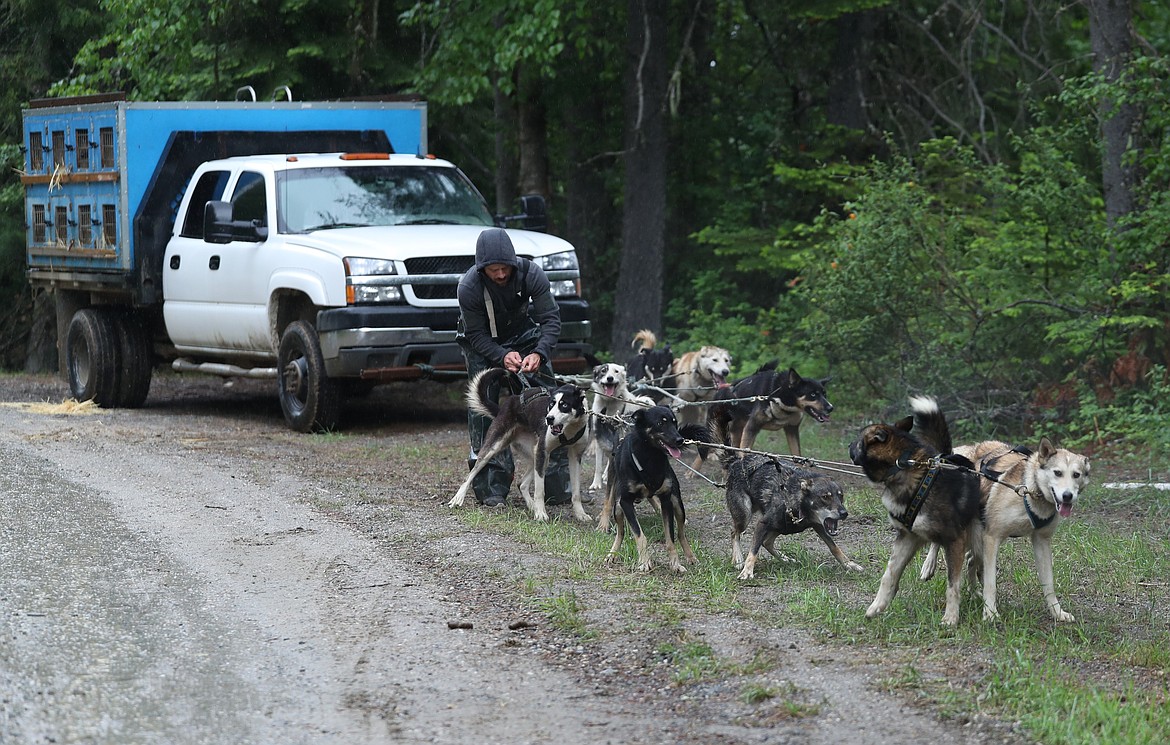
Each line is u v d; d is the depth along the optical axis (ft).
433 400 59.72
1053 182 46.32
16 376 72.43
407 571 26.00
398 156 51.06
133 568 25.63
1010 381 46.85
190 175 51.80
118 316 54.49
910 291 46.42
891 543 29.73
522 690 19.03
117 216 50.96
